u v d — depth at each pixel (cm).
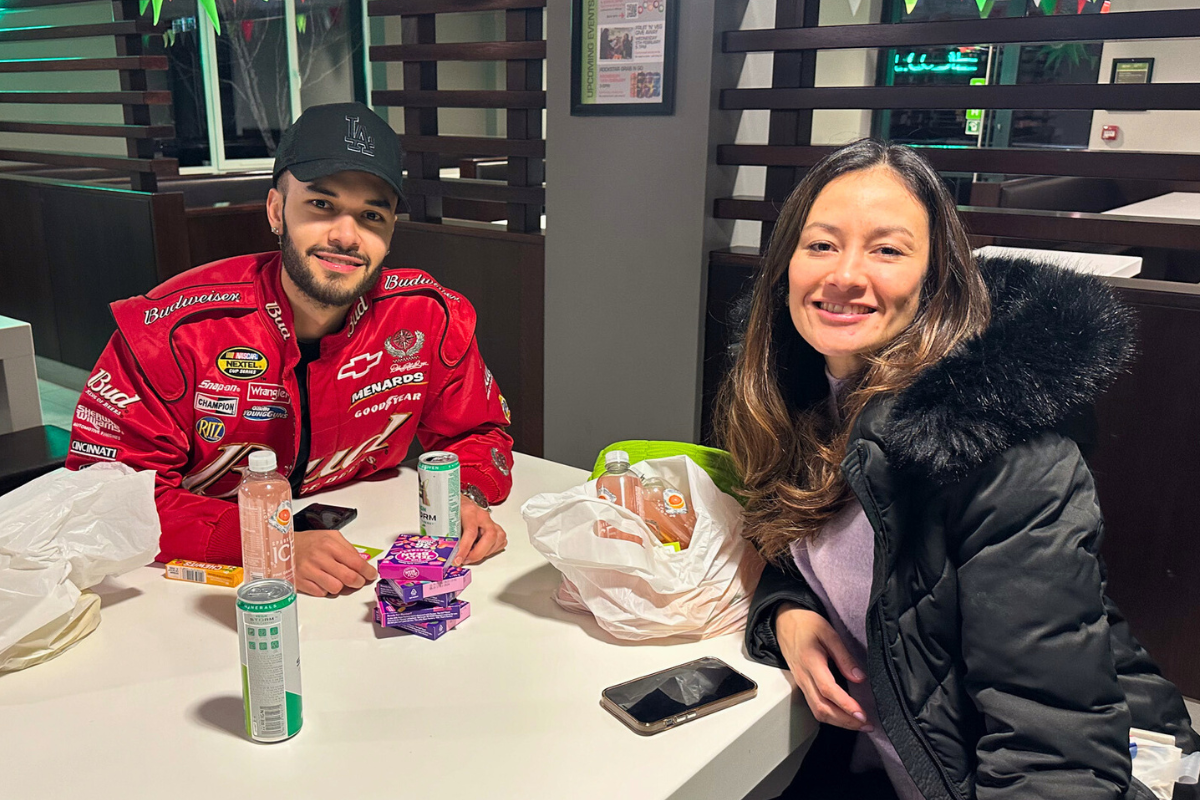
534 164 304
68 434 252
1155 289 196
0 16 551
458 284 324
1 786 84
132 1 385
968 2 309
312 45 522
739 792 97
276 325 143
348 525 145
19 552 105
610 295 282
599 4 262
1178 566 202
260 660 89
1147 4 314
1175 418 197
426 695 100
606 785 86
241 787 85
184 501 135
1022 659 88
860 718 101
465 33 600
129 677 103
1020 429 91
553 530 113
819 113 368
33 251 450
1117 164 201
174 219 381
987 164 216
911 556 99
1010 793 86
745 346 122
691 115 254
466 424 167
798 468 119
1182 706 110
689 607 112
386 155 139
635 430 287
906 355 106
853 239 105
